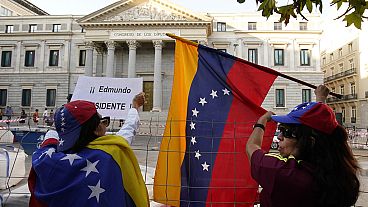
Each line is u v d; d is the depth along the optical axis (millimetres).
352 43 53188
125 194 2541
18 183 8281
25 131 15414
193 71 4234
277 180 2227
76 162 2471
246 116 4133
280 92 49156
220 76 4191
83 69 51875
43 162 2510
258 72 4211
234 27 50875
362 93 49719
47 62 52562
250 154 2529
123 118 4543
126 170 2582
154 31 45688
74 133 2609
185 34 45531
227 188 3971
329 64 62094
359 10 3621
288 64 49438
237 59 4246
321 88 4051
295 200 2184
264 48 49812
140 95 4199
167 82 48719
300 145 2350
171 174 4035
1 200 5688
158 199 3996
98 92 4617
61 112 2664
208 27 46531
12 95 52625
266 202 2328
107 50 48281
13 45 53188
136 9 46000
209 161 4035
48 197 2404
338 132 2357
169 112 4168
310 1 3654
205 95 4164
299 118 2377
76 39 52562
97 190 2402
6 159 7434
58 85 51906
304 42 49531
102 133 2838
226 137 4070
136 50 49625
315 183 2168
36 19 53500
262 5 3842
